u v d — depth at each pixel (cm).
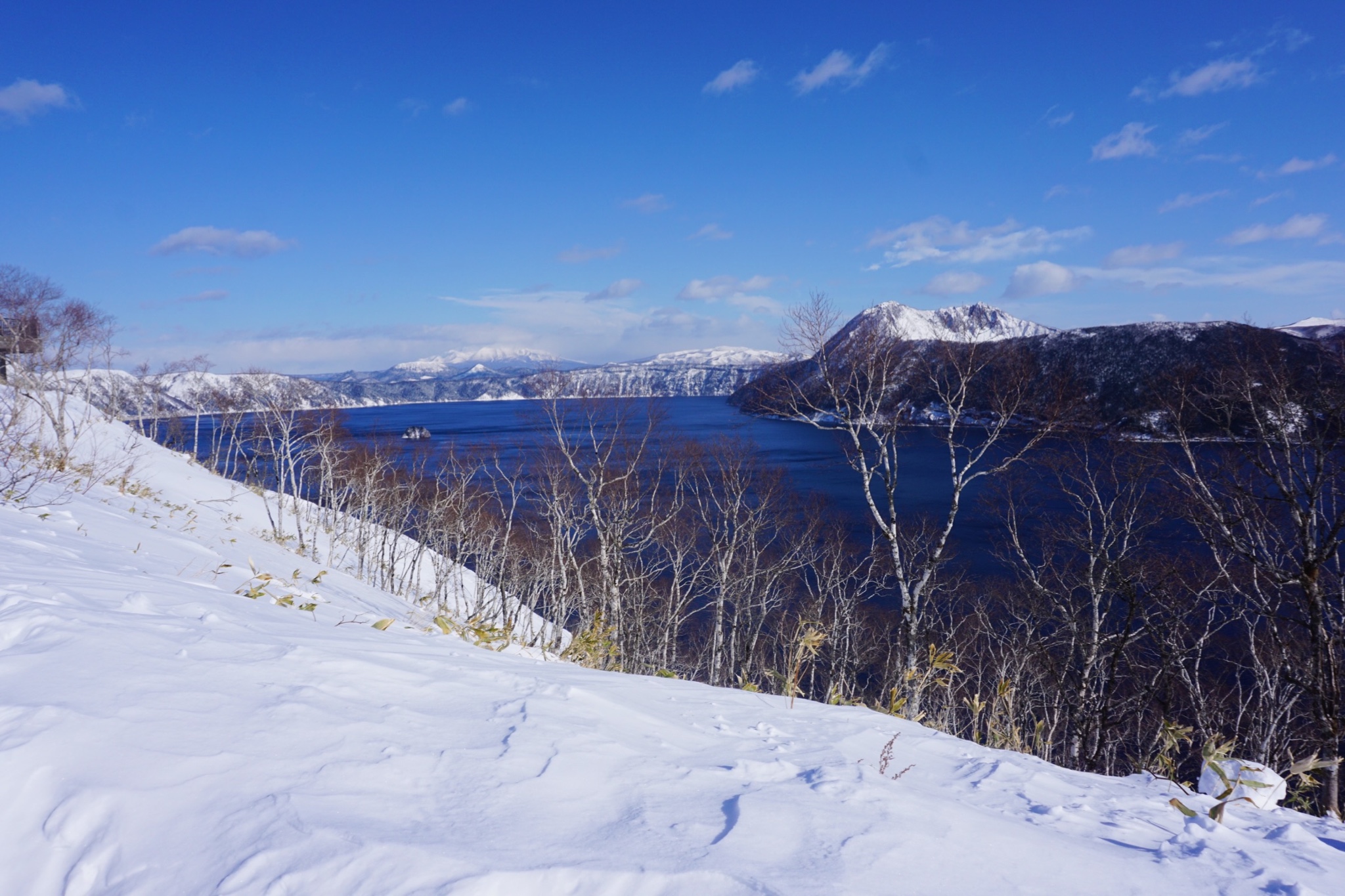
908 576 2192
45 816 185
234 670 287
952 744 382
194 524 1338
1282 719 1533
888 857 205
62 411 1833
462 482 2978
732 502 2669
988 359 1580
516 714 293
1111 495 1689
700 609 2581
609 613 2097
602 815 217
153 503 1440
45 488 977
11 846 179
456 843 188
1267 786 316
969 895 192
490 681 343
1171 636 1557
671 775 256
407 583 2398
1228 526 1221
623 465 2616
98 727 219
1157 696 1439
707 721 361
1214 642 1930
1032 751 623
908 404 1588
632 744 284
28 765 197
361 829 190
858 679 2136
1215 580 1500
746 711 398
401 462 3816
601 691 365
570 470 2572
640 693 399
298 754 228
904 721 432
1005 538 2747
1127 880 214
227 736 232
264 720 247
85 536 671
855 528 3344
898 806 246
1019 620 1933
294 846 180
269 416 3003
